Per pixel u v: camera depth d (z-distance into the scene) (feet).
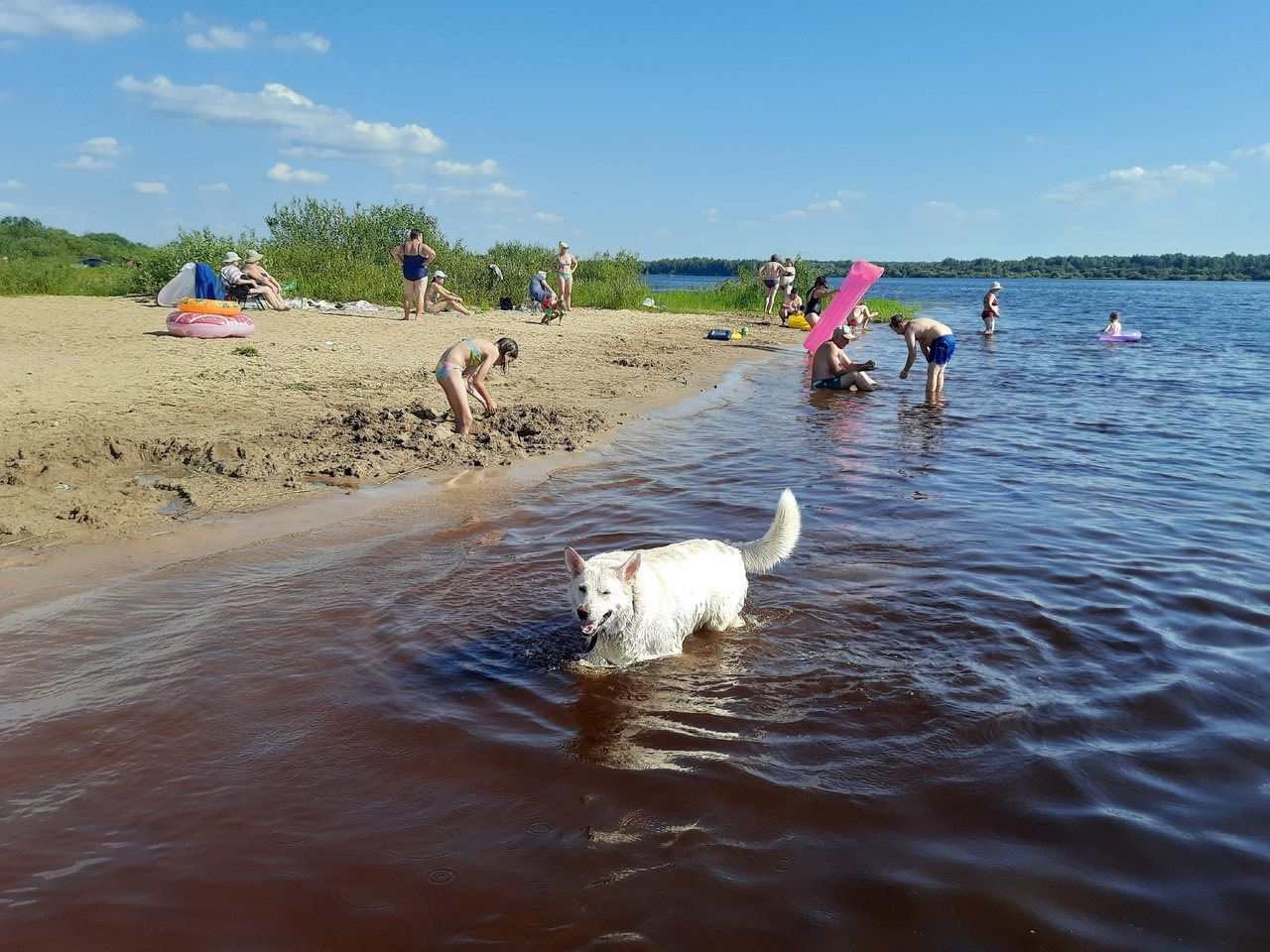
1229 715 14.70
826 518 26.66
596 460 33.81
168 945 9.51
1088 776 12.85
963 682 15.89
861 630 18.33
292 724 14.17
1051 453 37.09
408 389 44.83
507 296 101.65
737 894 10.36
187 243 87.15
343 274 91.35
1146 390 57.67
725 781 12.78
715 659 17.03
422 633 17.80
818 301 100.99
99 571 20.49
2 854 10.91
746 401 50.08
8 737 13.53
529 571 21.42
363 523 24.89
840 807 12.16
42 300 76.13
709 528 25.40
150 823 11.60
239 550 22.21
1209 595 20.18
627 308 117.60
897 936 9.71
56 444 30.09
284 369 47.62
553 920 9.91
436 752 13.50
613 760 13.37
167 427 33.55
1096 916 10.04
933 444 38.70
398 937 9.65
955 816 11.94
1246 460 36.06
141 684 15.26
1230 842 11.39
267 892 10.35
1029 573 21.66
